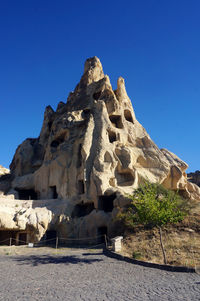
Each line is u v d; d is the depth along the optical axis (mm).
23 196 45062
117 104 44031
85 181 35406
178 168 41438
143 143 43031
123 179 37594
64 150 40781
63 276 12258
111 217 29781
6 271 14102
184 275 11695
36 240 31578
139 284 10289
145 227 23828
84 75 52625
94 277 11859
